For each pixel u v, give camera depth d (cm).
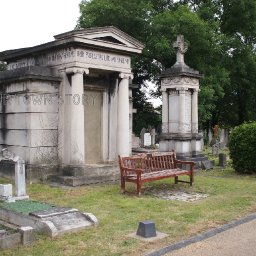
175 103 1731
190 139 1709
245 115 4041
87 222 721
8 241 606
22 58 1422
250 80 3494
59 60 1253
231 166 1652
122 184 1060
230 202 947
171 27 2523
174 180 1274
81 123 1217
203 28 2519
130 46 1326
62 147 1266
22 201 842
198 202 952
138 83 3262
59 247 608
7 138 1330
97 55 1255
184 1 3158
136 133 3241
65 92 1251
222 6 3228
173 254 592
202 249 616
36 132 1231
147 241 641
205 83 2600
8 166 1287
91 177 1205
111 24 2709
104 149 1401
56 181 1213
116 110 1377
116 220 770
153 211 851
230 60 3103
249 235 690
